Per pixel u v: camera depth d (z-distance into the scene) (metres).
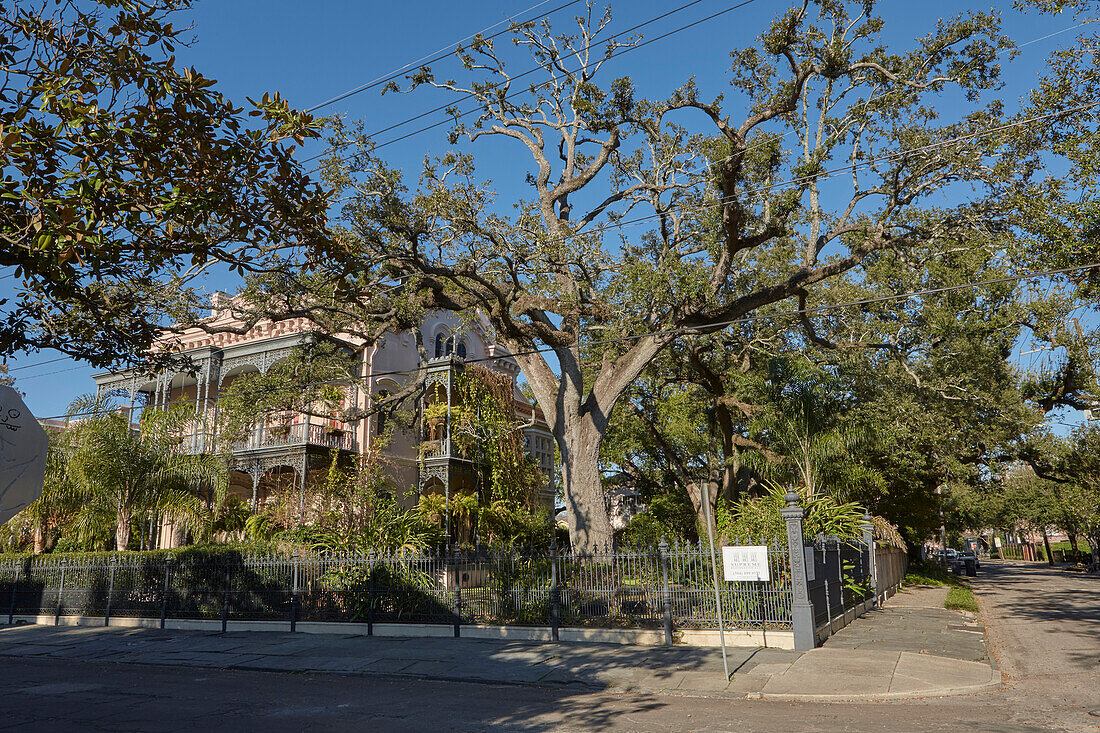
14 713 9.23
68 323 9.02
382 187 16.19
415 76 20.47
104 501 24.34
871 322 26.72
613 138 21.23
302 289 13.59
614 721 8.36
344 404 29.30
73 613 20.70
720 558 14.06
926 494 31.92
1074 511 48.34
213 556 19.09
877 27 17.64
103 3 7.19
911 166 17.70
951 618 17.91
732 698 9.77
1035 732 7.50
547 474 38.47
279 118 7.53
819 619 13.91
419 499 28.36
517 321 19.75
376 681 11.60
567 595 15.07
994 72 17.08
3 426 5.74
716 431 29.83
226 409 23.86
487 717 8.68
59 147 6.86
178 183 7.05
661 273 17.23
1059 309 23.73
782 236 19.58
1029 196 14.63
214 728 8.23
